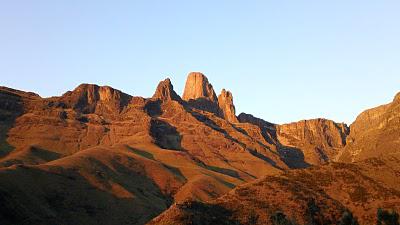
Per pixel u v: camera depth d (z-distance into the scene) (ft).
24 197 523.29
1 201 480.64
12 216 473.67
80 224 533.55
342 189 455.63
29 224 478.59
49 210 531.91
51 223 506.07
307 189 457.68
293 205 426.51
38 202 533.14
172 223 390.83
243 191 463.42
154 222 405.39
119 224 563.07
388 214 231.91
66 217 535.60
